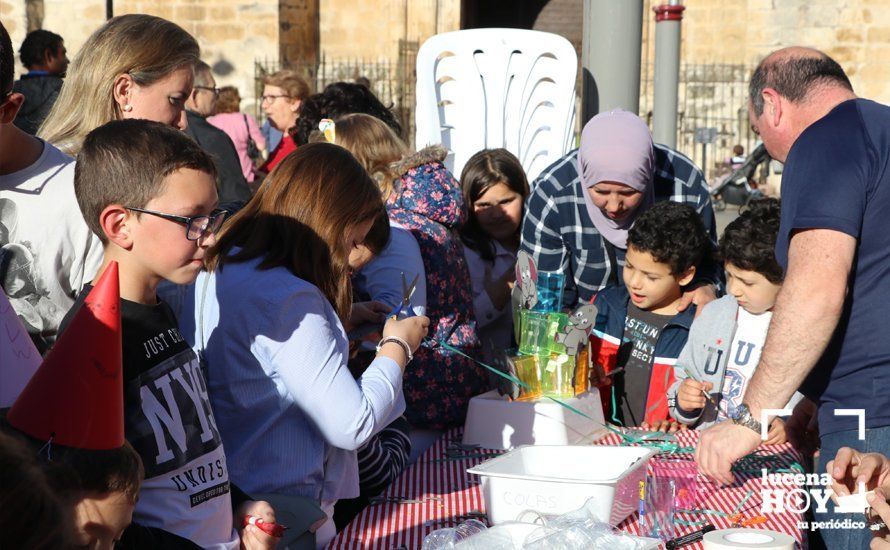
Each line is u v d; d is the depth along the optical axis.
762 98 2.75
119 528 1.48
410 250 3.32
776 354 2.45
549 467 2.59
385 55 17.67
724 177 15.29
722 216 11.49
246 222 2.46
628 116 3.86
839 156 2.49
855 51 16.94
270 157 8.29
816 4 16.98
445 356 3.44
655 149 4.06
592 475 2.57
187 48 2.90
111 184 1.98
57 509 1.24
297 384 2.32
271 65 16.64
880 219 2.49
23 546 1.21
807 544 2.58
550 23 18.92
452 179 3.64
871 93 16.95
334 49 17.75
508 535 2.09
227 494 2.10
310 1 17.45
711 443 2.52
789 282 2.47
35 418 1.52
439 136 5.50
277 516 2.27
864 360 2.57
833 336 2.61
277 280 2.35
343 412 2.31
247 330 2.33
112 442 1.52
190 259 2.03
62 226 2.51
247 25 16.66
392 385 2.46
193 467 2.00
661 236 3.44
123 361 1.92
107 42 2.82
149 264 2.01
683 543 2.31
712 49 17.45
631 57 5.39
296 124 4.42
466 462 2.98
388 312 2.96
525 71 5.46
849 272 2.46
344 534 2.39
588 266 4.05
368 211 2.49
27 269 2.50
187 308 2.43
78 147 2.77
